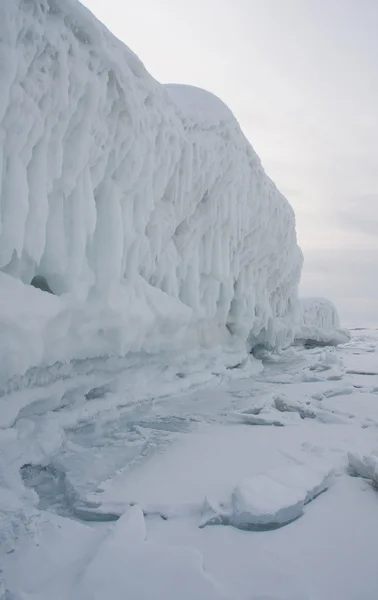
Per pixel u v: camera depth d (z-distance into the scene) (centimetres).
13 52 312
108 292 446
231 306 913
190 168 604
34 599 167
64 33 368
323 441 390
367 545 210
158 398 580
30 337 342
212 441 394
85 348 445
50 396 417
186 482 290
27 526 214
